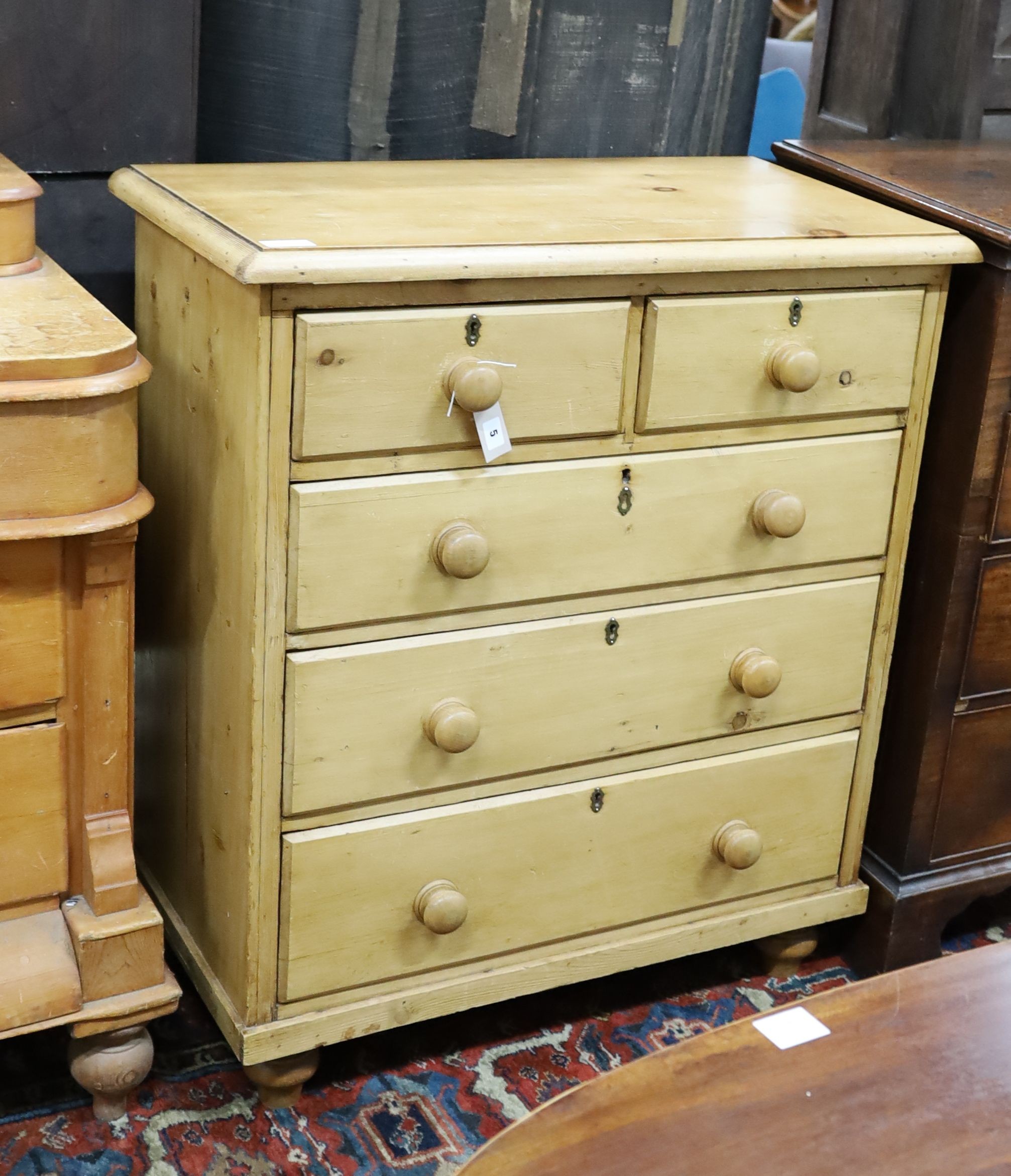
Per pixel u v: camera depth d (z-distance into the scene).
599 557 1.71
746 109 2.36
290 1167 1.71
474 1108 1.83
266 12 1.97
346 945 1.72
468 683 1.68
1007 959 1.32
